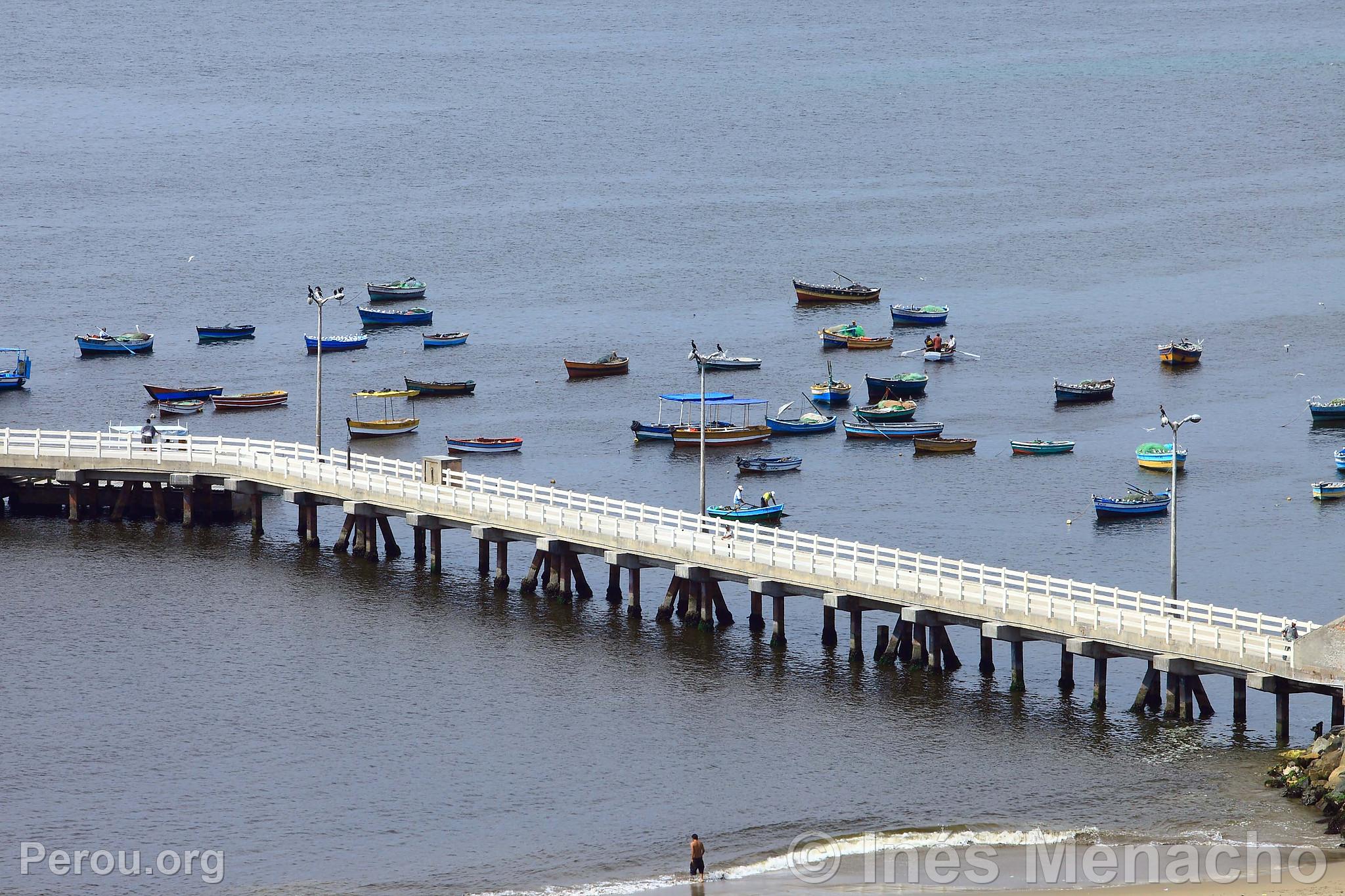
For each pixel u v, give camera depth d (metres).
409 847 134.12
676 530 178.00
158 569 199.00
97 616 183.88
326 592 191.25
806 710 158.25
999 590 159.75
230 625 181.00
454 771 147.25
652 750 150.75
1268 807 136.62
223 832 136.88
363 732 155.12
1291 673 144.88
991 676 166.62
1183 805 137.50
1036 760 146.88
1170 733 151.88
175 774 147.12
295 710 159.88
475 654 172.75
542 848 133.75
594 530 183.00
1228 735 151.62
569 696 162.25
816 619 184.50
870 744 150.88
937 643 166.00
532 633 178.38
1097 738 151.25
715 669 168.50
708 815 138.75
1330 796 134.88
